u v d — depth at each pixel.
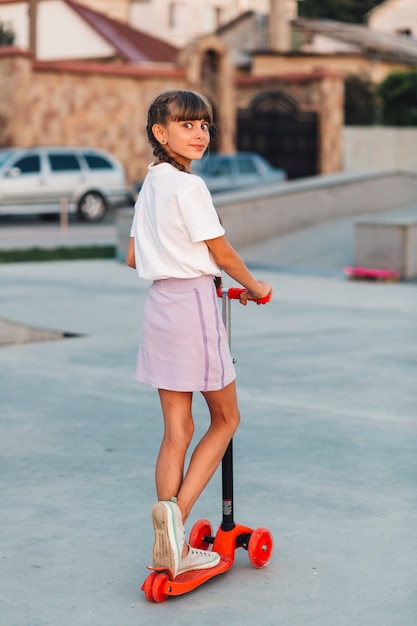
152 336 4.69
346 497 6.05
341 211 22.95
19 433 7.56
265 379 9.40
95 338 11.70
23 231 29.53
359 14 85.19
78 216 33.59
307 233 21.47
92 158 33.72
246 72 56.06
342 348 10.98
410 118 50.03
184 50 41.34
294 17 76.75
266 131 42.03
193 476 4.75
